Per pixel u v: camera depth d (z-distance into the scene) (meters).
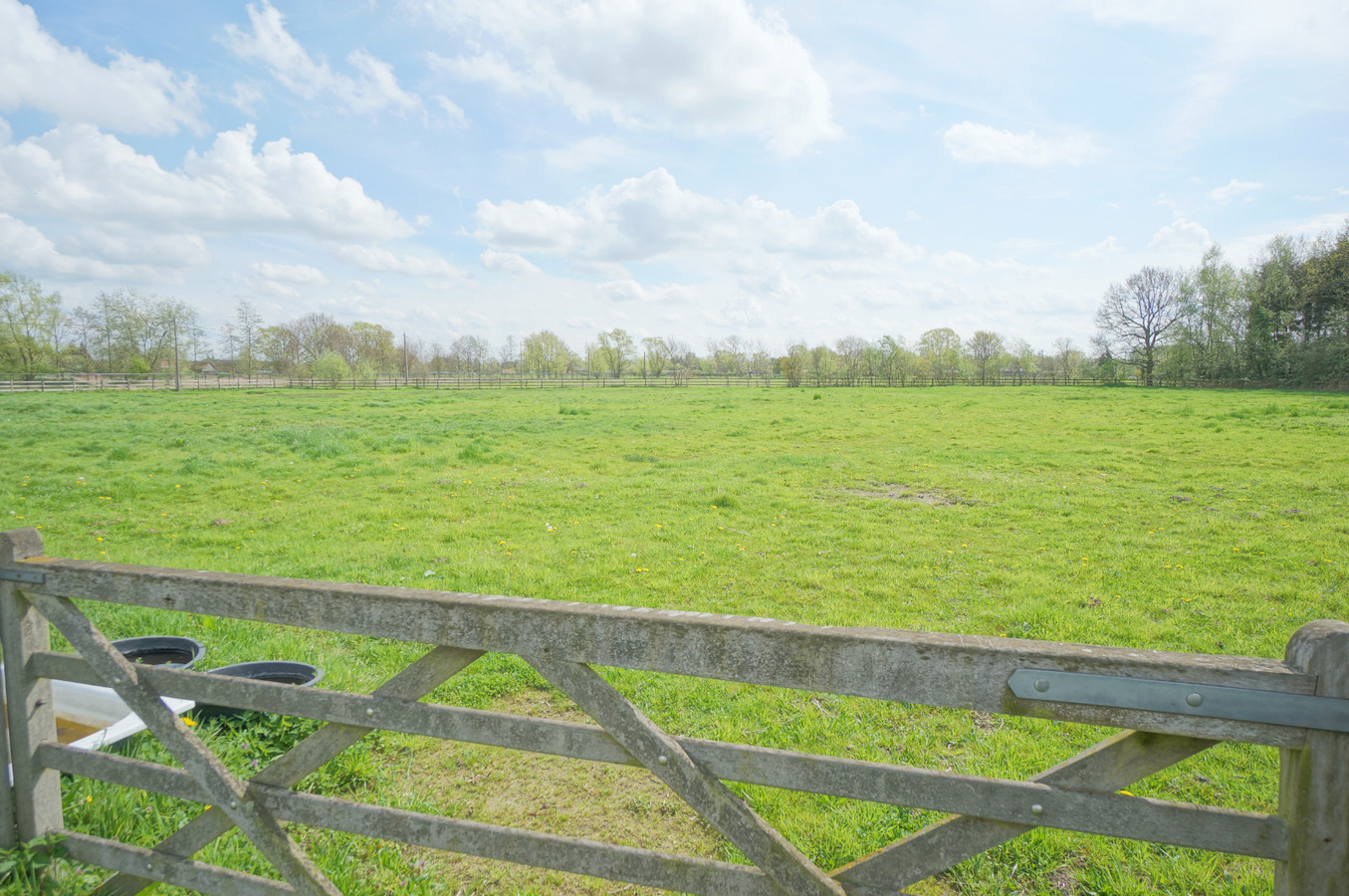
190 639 4.19
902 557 8.35
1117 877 2.90
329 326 93.88
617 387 61.72
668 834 3.20
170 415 27.73
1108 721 1.45
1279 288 53.28
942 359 73.88
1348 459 14.36
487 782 3.62
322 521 10.22
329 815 1.98
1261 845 1.44
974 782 1.55
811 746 3.98
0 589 2.25
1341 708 1.34
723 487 12.91
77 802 2.76
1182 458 15.34
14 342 58.06
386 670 4.91
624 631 1.69
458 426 23.94
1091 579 7.43
